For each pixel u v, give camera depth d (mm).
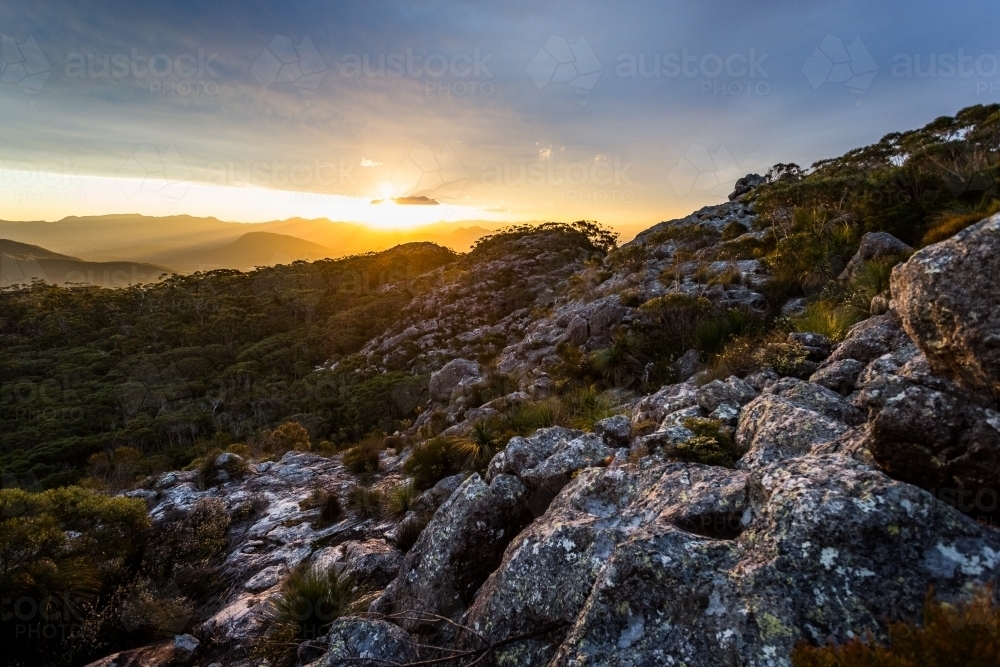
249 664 5328
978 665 1692
